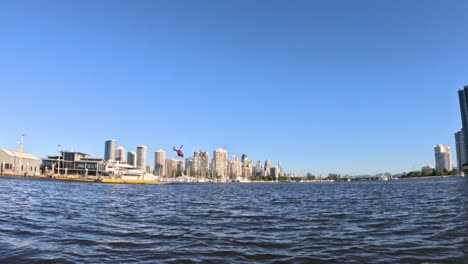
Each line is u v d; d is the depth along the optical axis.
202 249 19.53
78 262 16.17
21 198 54.03
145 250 19.05
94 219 31.69
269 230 26.77
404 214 36.81
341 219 33.50
